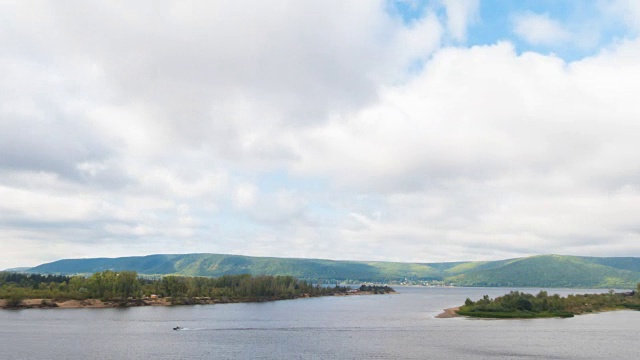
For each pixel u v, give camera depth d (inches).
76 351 6584.6
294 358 6210.6
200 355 6378.0
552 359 6230.3
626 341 7770.7
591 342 7637.8
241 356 6333.7
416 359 6186.0
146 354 6422.2
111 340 7583.7
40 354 6343.5
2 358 6067.9
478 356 6402.6
